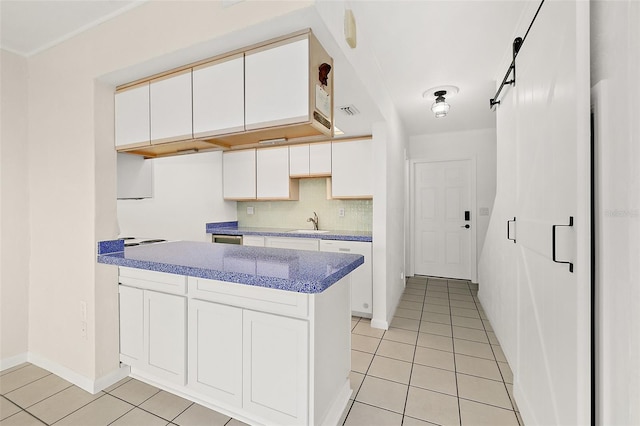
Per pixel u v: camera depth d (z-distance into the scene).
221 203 4.19
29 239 2.21
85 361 1.89
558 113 1.15
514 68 1.83
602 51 0.97
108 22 1.76
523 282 1.64
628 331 0.83
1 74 2.05
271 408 1.42
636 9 0.79
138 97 1.87
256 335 1.45
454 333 2.75
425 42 2.07
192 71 1.67
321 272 1.42
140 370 1.96
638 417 0.79
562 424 1.12
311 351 1.34
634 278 0.80
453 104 3.31
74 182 1.94
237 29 1.36
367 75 2.02
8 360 2.12
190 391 1.76
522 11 1.75
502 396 1.83
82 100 1.89
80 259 1.92
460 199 4.59
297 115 1.39
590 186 0.97
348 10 1.59
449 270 4.68
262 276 1.35
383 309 2.87
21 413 1.66
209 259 1.77
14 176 2.13
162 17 1.57
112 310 1.93
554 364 1.21
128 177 2.32
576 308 0.99
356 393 1.85
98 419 1.61
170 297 1.70
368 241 3.02
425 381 1.98
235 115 1.55
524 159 1.61
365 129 3.13
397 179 3.56
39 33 1.90
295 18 1.27
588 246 0.96
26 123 2.18
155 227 3.36
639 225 0.78
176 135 1.74
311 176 3.73
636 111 0.79
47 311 2.10
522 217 1.63
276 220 4.24
